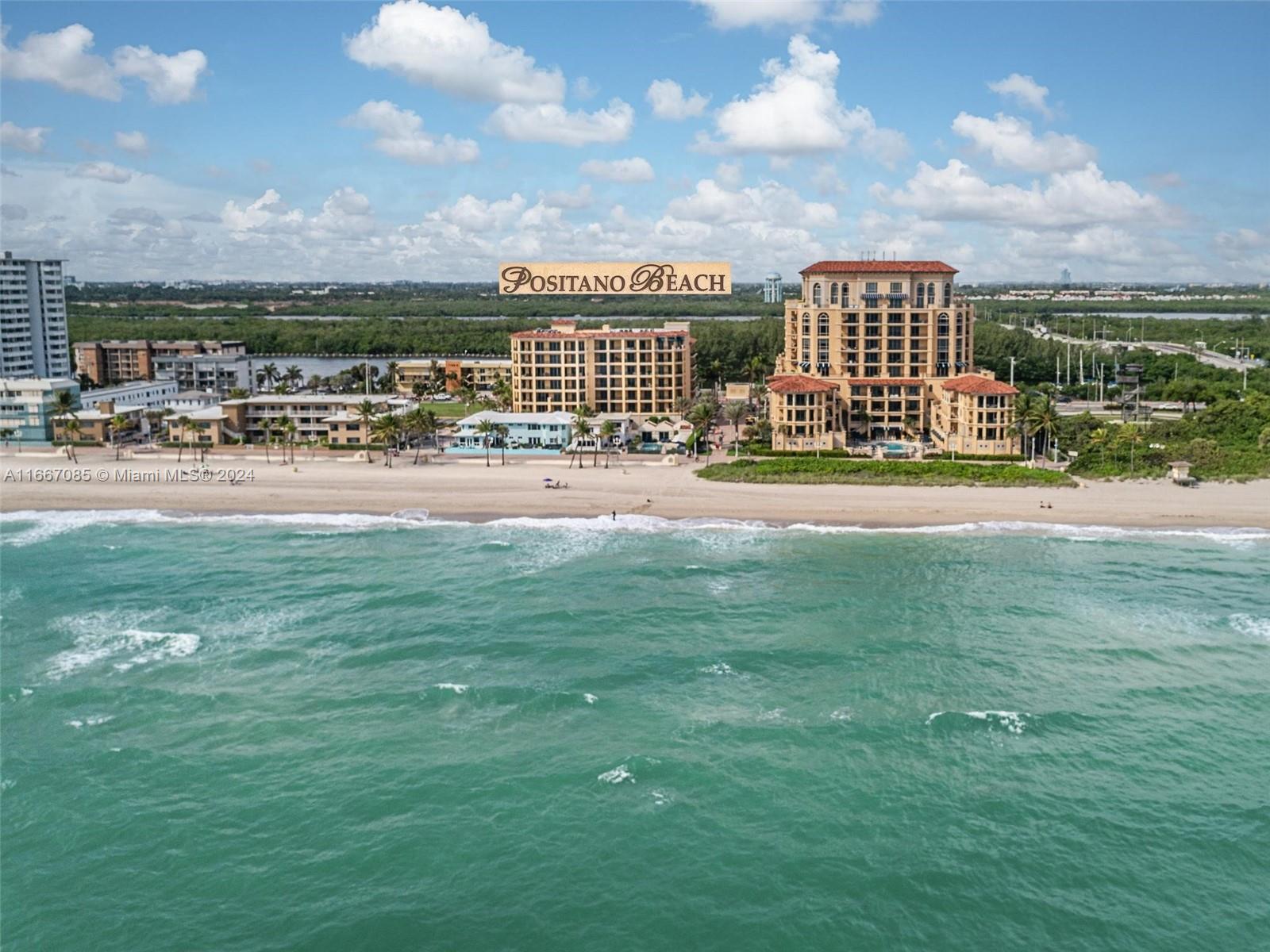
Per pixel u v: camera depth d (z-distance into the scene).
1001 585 115.31
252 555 131.38
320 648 97.50
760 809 69.56
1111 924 58.78
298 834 67.56
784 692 87.12
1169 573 119.69
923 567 122.56
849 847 65.50
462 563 126.62
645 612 106.88
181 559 129.25
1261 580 116.69
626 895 61.44
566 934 58.31
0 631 102.62
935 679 89.44
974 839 66.38
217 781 73.69
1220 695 86.25
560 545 135.25
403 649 97.06
